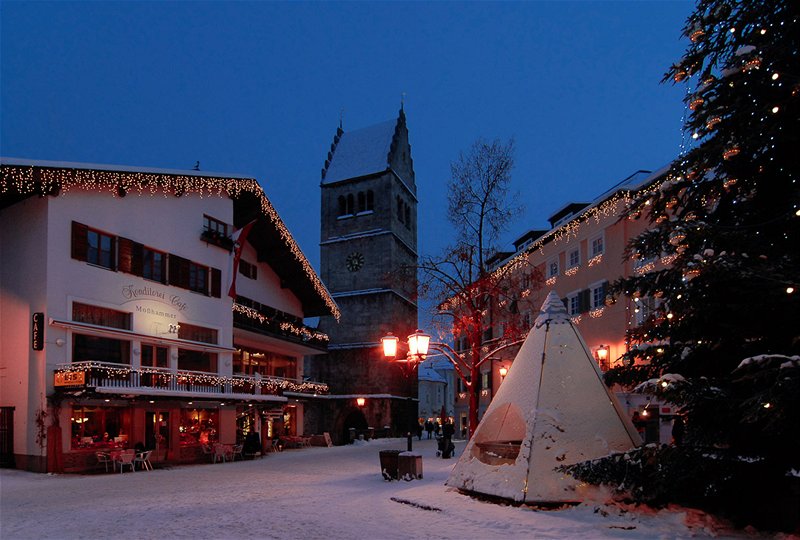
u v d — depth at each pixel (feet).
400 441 169.27
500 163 77.56
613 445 36.09
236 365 118.62
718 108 30.14
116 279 83.61
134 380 80.59
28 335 74.28
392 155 219.61
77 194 78.84
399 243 222.89
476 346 70.90
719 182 31.94
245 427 113.70
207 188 101.40
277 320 123.34
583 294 97.09
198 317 98.68
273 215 114.83
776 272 26.27
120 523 34.14
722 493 29.30
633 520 30.04
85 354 78.69
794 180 30.60
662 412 71.26
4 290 77.41
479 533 29.40
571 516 31.48
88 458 74.74
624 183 95.55
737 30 30.76
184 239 97.30
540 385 37.81
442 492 39.78
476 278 77.71
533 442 35.70
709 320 29.86
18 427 73.97
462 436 165.37
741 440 28.30
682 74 31.73
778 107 27.07
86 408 77.10
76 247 77.77
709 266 26.30
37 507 42.16
